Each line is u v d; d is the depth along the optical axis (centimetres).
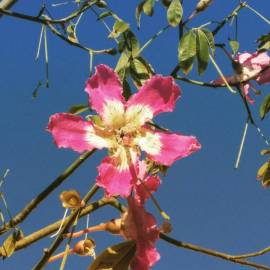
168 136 97
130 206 93
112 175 94
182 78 104
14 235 95
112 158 95
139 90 98
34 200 95
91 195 94
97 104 97
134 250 91
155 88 98
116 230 93
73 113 100
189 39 101
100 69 98
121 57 104
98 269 90
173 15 101
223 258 98
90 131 95
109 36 103
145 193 93
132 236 92
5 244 95
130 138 97
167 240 97
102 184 93
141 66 103
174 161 96
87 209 93
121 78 102
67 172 95
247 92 111
